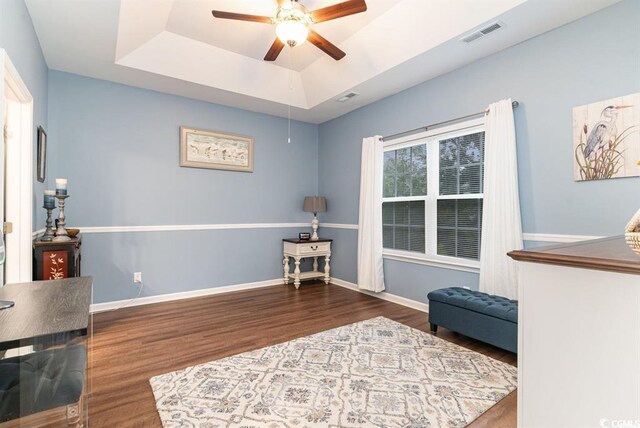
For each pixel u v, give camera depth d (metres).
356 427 1.63
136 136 3.79
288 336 2.84
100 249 3.57
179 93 4.00
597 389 0.90
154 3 2.62
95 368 2.23
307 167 5.31
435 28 2.71
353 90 3.88
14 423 1.10
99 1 2.25
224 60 3.66
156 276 3.91
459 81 3.25
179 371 2.19
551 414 1.00
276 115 4.91
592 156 2.34
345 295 4.27
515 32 2.61
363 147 4.28
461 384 2.04
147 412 1.75
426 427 1.63
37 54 2.69
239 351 2.52
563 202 2.51
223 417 1.70
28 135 2.36
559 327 0.98
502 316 2.37
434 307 2.88
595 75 2.34
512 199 2.74
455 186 3.37
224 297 4.15
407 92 3.82
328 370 2.21
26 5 2.26
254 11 2.89
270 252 4.89
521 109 2.76
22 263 2.33
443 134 3.45
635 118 2.14
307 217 5.29
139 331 2.94
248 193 4.66
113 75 3.45
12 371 1.10
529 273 1.06
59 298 1.38
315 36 2.59
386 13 2.86
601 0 2.20
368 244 4.15
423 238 3.70
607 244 1.30
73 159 3.42
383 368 2.24
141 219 3.82
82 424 1.22
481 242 2.97
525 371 1.07
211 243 4.33
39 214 2.85
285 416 1.71
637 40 2.14
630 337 0.85
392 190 4.15
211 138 4.31
